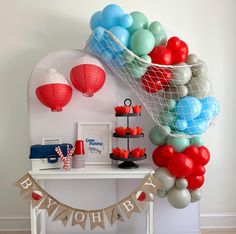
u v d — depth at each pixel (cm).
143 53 142
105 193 167
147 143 170
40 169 145
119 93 166
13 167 177
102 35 141
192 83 147
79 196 167
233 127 183
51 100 143
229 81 181
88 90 144
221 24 178
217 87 181
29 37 172
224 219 186
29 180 138
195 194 156
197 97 148
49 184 166
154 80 146
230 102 182
